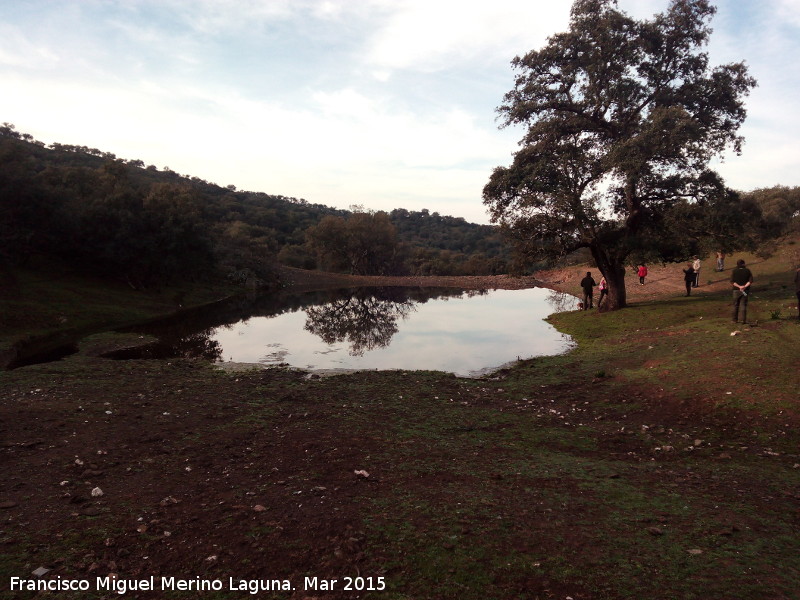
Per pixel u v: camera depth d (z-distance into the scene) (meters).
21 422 8.60
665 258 21.23
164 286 38.56
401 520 5.15
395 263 90.50
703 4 18.80
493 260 87.50
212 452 7.59
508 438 8.42
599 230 21.02
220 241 61.31
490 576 4.11
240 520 5.16
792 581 3.99
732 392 9.70
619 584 3.97
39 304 24.50
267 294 50.88
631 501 5.68
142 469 6.78
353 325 26.72
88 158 104.88
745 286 14.69
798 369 10.20
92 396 11.01
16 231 26.95
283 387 12.39
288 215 132.88
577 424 9.22
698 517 5.24
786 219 35.91
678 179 18.92
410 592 3.90
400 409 10.30
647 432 8.60
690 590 3.88
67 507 5.43
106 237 31.88
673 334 15.42
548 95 20.72
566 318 24.19
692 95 19.17
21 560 4.29
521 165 20.55
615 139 20.06
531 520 5.16
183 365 15.38
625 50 18.94
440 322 27.41
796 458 7.10
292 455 7.45
